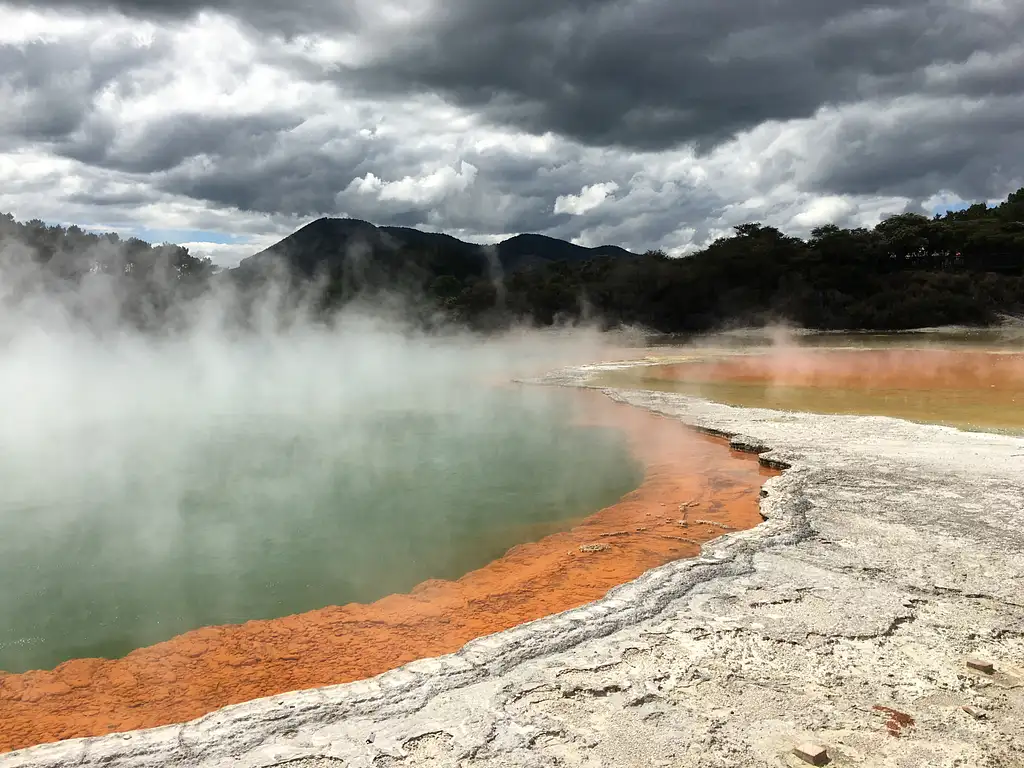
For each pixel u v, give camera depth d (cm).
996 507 738
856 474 883
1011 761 329
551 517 863
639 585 548
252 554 747
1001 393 1795
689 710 377
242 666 501
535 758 336
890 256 5481
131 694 465
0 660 526
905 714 370
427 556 738
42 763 339
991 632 464
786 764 328
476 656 441
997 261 5528
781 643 452
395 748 347
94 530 832
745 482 963
